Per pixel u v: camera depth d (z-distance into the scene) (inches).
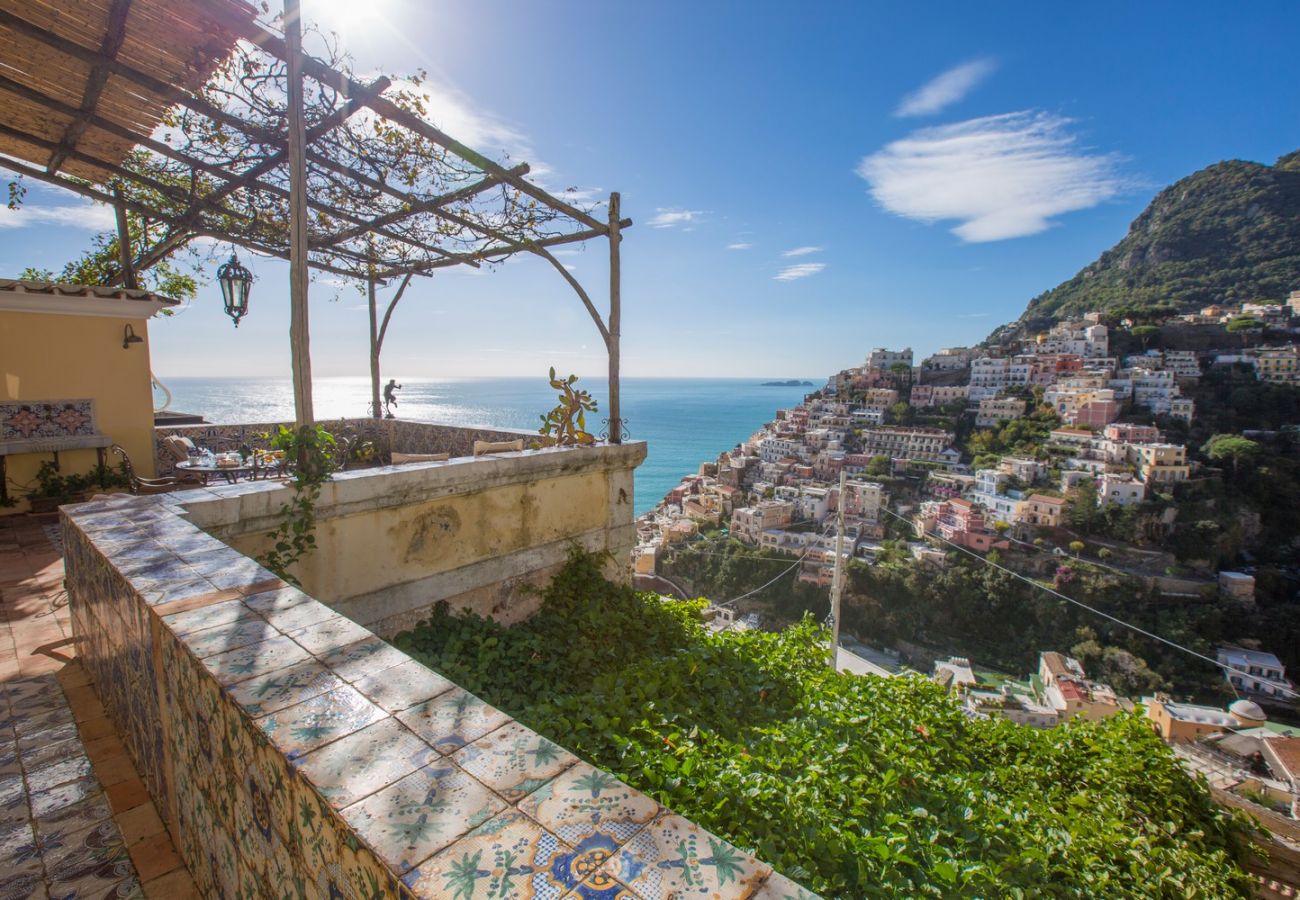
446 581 171.0
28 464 231.8
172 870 62.8
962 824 140.2
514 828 28.9
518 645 169.2
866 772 149.7
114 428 252.1
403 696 42.5
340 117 165.0
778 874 26.6
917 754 179.8
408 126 165.6
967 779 174.2
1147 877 148.3
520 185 196.4
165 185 222.5
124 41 145.7
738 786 109.7
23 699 98.9
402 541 159.5
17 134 189.9
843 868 102.5
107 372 249.9
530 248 231.5
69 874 62.2
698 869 26.7
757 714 173.3
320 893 32.9
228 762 44.8
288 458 138.3
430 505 166.1
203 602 61.5
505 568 188.9
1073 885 135.9
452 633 166.7
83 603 100.0
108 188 240.1
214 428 350.3
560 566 210.5
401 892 24.3
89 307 241.9
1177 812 194.9
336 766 33.4
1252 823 200.4
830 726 171.5
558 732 124.4
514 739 37.5
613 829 29.3
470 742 36.9
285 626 55.5
